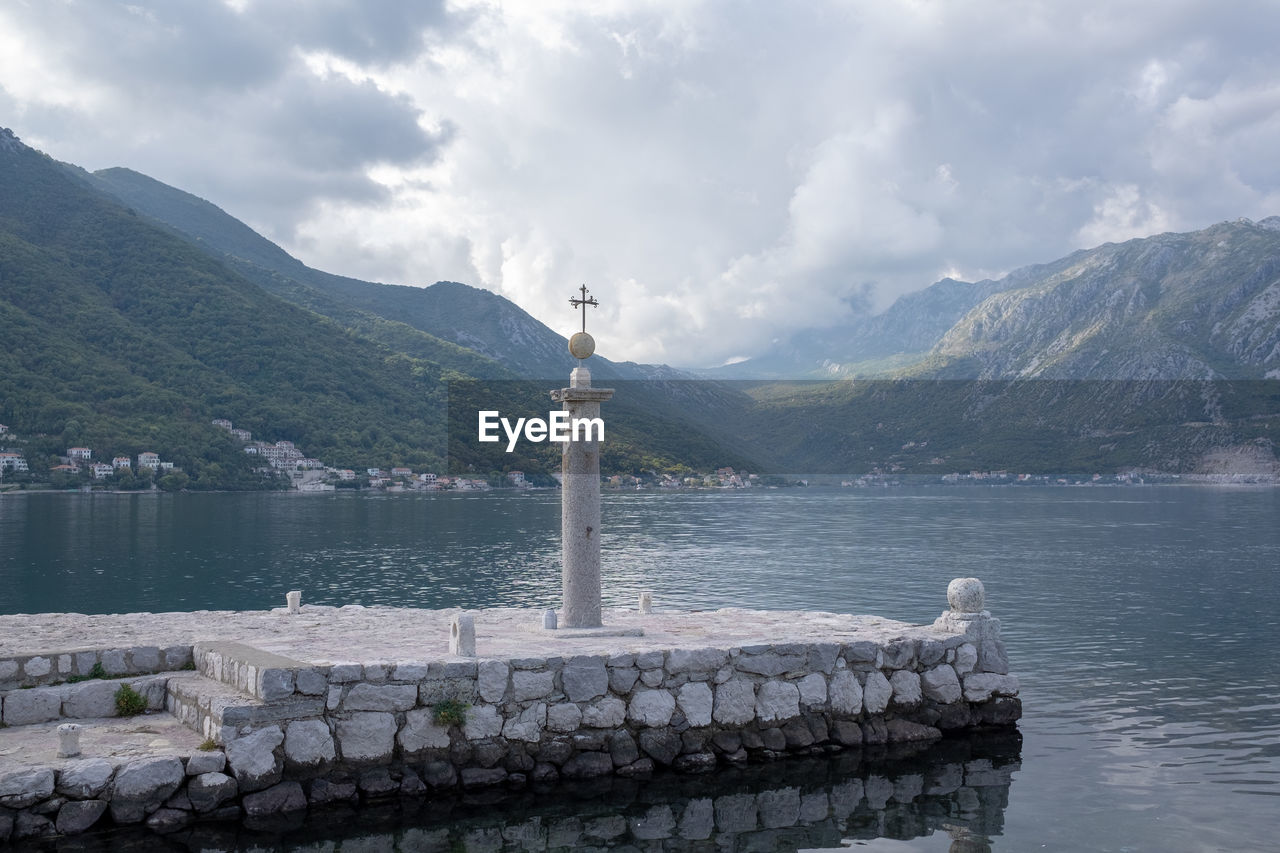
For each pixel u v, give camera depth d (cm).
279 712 1482
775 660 1872
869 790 1722
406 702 1573
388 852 1421
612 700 1728
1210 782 1783
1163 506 16175
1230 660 3164
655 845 1470
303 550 8512
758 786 1723
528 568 7188
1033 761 1909
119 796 1374
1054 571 6631
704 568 6956
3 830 1302
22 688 1628
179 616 2472
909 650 2016
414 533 10431
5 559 7475
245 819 1429
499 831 1513
